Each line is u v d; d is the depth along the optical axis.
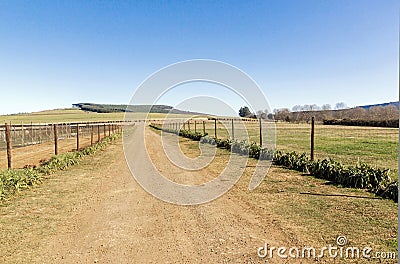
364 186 7.64
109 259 4.18
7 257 4.24
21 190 8.38
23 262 4.09
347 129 33.78
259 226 5.29
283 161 11.44
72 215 6.21
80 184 9.37
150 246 4.59
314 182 8.49
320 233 4.86
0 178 7.93
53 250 4.48
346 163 11.90
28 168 10.15
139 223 5.68
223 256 4.19
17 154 18.12
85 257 4.25
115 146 22.52
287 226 5.21
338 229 5.00
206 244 4.61
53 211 6.49
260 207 6.39
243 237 4.82
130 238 4.93
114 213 6.34
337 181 8.33
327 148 17.39
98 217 6.07
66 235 5.08
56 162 12.07
